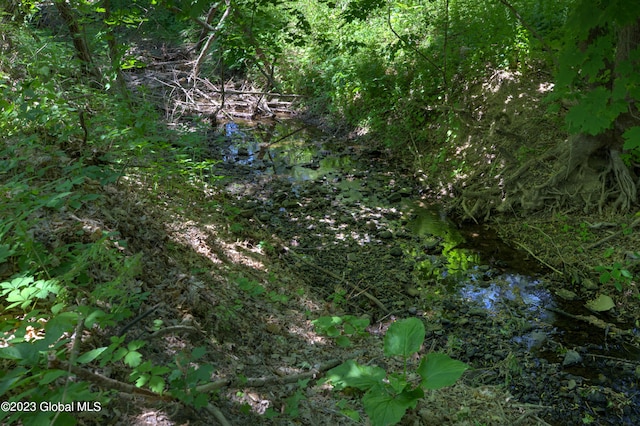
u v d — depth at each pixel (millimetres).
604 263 6742
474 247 7504
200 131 11789
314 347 4281
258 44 10461
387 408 2881
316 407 3377
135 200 5160
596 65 2996
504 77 9898
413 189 9578
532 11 9484
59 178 4297
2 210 3447
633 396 4613
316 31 14164
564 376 4863
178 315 3553
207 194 7352
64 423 2053
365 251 7215
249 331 4027
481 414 3998
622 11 2738
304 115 14055
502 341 5391
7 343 2598
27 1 8359
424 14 11914
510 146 8992
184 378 2732
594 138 7793
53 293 3016
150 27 16484
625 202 7504
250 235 6609
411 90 11414
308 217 8203
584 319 5789
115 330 3004
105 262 3387
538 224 7820
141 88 9109
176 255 4520
